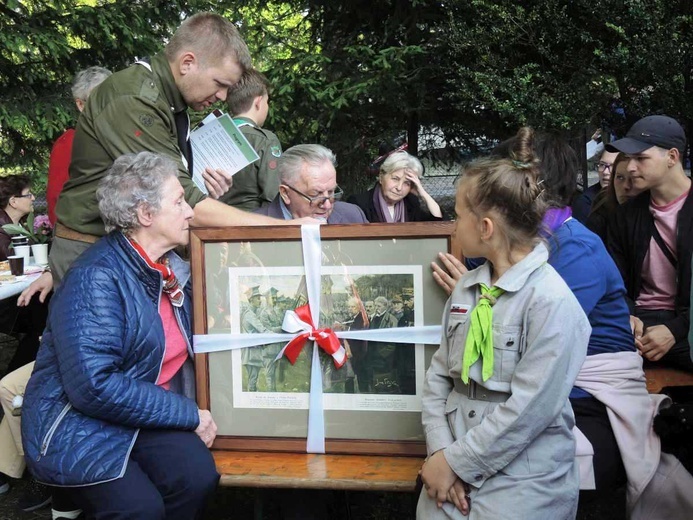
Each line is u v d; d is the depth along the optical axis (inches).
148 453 84.0
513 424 67.7
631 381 88.4
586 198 161.9
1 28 265.6
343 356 87.0
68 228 101.0
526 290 70.6
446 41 266.7
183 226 87.3
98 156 97.9
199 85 101.3
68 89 296.7
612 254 122.5
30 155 314.2
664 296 117.1
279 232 87.3
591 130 266.4
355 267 86.5
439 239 84.4
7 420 120.0
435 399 77.7
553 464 70.9
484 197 71.2
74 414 82.5
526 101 248.8
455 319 75.7
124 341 83.4
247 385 89.6
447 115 302.0
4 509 125.0
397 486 80.2
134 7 290.0
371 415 87.2
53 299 84.9
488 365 70.6
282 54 308.8
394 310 86.0
